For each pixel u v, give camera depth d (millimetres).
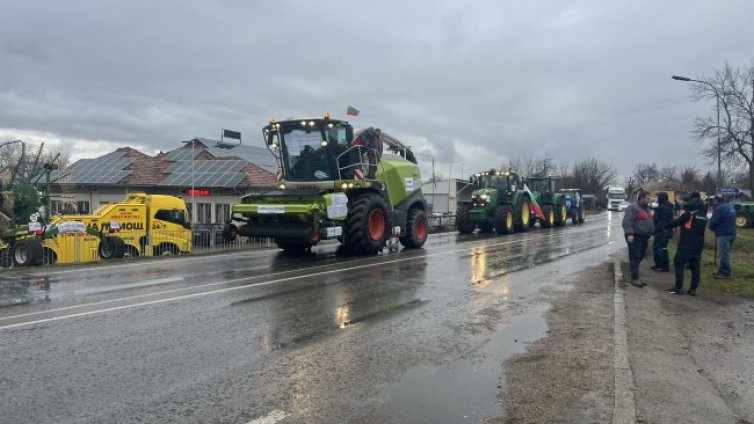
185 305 7156
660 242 10719
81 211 32969
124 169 33656
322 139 13336
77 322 6184
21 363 4762
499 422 3666
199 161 32844
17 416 3713
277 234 12227
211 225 20266
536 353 5164
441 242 17719
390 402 4016
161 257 13484
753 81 34781
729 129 35000
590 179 77000
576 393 4121
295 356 5055
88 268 11031
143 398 4039
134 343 5391
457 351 5250
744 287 9086
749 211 29016
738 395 4344
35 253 13477
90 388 4215
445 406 3939
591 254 13875
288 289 8391
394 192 14711
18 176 21453
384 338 5680
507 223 22125
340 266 11125
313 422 3680
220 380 4418
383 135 14977
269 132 14039
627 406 3824
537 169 69875
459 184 42750
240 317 6508
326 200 12047
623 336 5730
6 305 7102
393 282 9094
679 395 4074
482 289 8523
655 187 65375
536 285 8969
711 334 6137
